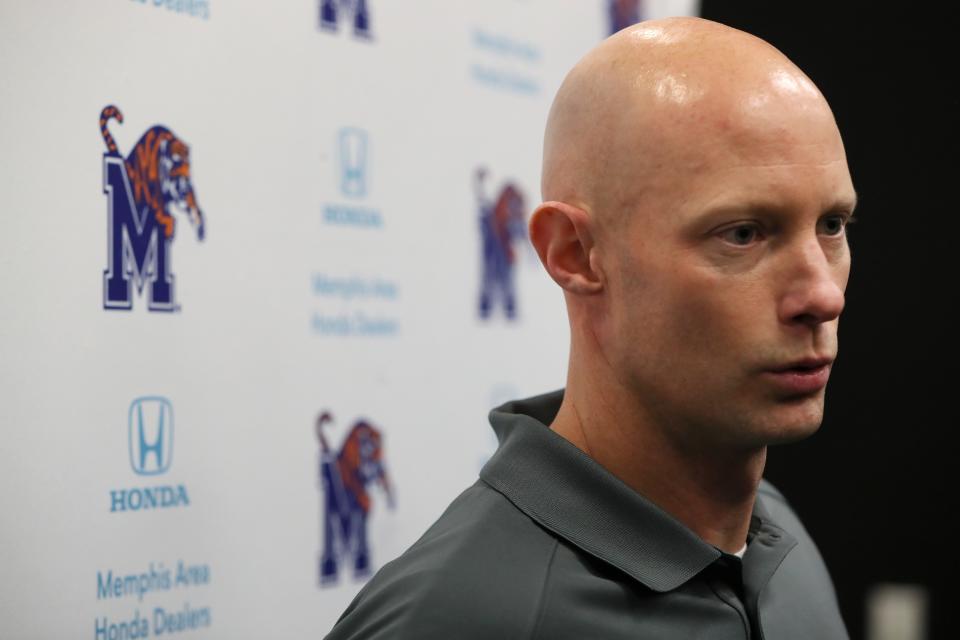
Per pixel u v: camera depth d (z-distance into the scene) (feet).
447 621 5.78
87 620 8.02
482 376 11.70
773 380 5.83
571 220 6.27
